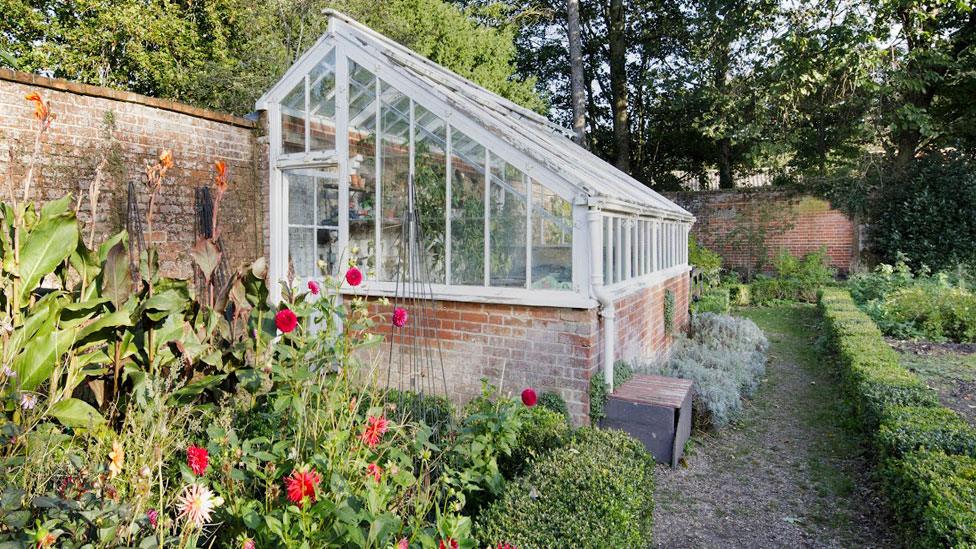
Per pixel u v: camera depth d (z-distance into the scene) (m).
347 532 1.88
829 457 4.84
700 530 3.67
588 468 2.98
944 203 12.69
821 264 14.24
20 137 5.17
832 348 8.34
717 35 14.88
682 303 9.46
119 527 1.77
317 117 6.45
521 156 4.77
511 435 3.12
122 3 12.06
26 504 1.80
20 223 3.08
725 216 15.41
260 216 7.36
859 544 3.50
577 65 15.30
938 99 14.09
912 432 3.80
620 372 5.15
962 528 2.58
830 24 12.43
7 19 11.38
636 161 20.12
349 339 3.19
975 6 11.55
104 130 5.78
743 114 15.17
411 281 4.79
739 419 5.76
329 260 7.74
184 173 6.56
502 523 2.49
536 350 4.79
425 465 2.80
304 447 2.54
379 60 5.61
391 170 5.60
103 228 5.76
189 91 12.77
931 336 8.58
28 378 2.88
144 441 2.32
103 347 3.57
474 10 16.62
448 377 5.20
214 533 2.15
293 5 12.46
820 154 16.02
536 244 4.78
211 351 3.70
